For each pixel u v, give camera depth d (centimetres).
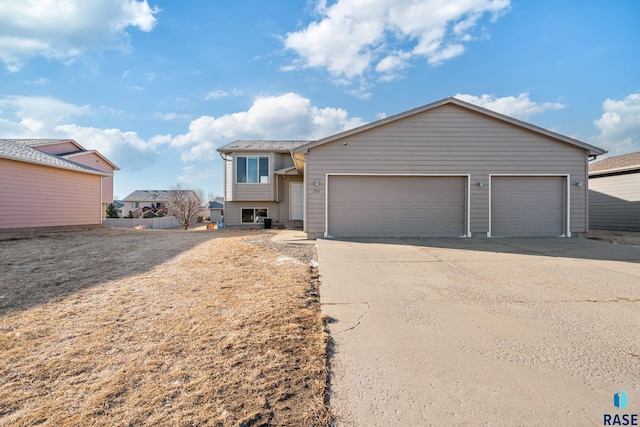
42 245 824
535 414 182
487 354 255
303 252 739
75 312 342
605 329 303
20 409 182
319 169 1010
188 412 181
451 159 1012
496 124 1012
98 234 1134
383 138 1013
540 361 243
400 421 177
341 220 1022
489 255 695
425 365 238
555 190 1020
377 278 502
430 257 673
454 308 364
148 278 493
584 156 1010
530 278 499
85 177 1378
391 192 1023
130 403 188
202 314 338
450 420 178
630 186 1366
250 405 189
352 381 217
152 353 251
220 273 530
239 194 1678
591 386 210
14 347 260
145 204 4441
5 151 1051
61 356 246
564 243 882
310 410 186
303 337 284
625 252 732
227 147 1717
